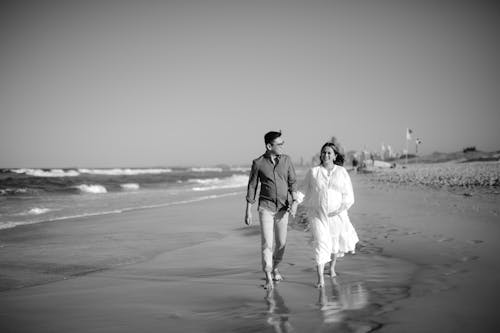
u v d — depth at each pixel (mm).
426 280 4520
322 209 4633
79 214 13516
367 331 3111
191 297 4355
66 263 6285
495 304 3623
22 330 3510
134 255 6883
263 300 4121
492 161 66375
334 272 5035
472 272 4762
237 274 5402
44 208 15562
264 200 4828
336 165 4875
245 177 63062
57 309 4059
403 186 21531
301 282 4797
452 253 5789
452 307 3576
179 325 3502
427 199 13523
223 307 3959
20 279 5328
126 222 11281
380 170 53875
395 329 3119
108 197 21719
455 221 8625
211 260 6383
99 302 4262
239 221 11391
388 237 7254
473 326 3131
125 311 3943
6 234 9289
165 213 13586
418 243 6594
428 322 3240
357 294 4148
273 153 4820
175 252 7117
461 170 33188
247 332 3250
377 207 11867
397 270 5082
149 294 4523
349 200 4691
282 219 4910
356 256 6004
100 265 6145
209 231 9555
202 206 16156
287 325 3352
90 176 55719
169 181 45312
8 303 4277
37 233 9406
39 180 37844
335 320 3408
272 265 4984
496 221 8461
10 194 23562
